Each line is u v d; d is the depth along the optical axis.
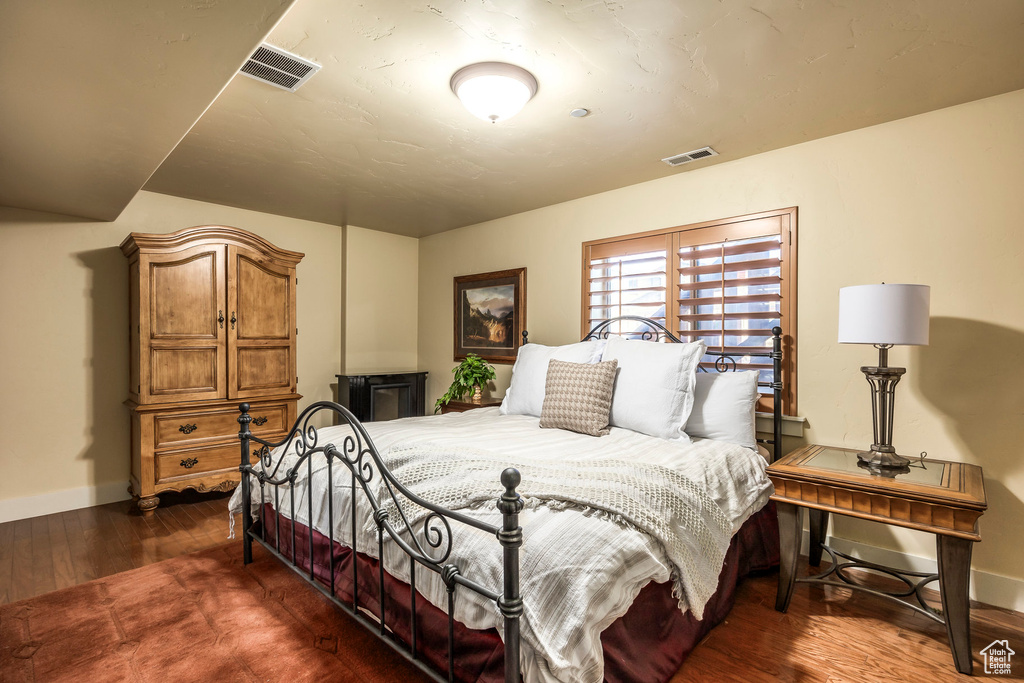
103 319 3.55
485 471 1.83
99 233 3.53
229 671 1.68
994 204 2.23
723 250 3.03
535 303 4.13
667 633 1.64
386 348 5.02
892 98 2.25
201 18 1.29
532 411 3.28
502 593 1.30
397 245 5.12
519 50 1.89
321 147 2.83
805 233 2.76
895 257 2.48
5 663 1.73
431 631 1.57
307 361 4.55
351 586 1.92
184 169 3.19
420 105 2.32
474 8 1.65
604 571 1.34
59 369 3.39
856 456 2.35
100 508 3.45
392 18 1.70
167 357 3.40
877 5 1.62
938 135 2.37
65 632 1.92
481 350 4.57
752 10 1.65
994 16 1.67
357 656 1.76
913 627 2.01
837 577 2.47
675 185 3.28
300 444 2.24
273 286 3.92
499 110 2.15
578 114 2.41
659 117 2.44
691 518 1.74
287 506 2.33
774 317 2.86
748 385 2.64
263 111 2.38
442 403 4.41
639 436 2.60
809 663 1.76
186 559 2.59
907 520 1.83
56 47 1.40
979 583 2.25
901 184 2.47
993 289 2.24
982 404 2.26
